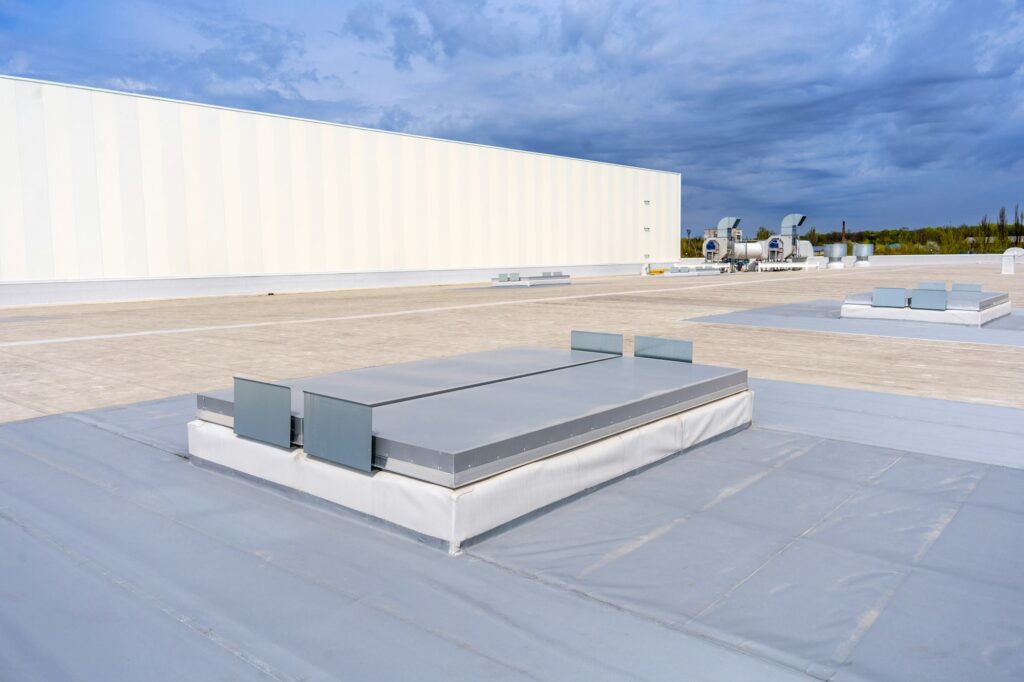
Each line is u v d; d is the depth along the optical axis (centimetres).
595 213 4544
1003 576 345
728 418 606
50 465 536
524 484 415
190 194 2678
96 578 349
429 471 393
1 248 2219
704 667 271
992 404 737
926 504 444
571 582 343
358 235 3259
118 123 2467
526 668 271
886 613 310
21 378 909
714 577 346
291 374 937
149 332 1430
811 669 269
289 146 2981
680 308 1908
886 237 8075
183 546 388
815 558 366
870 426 644
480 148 3797
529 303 2127
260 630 300
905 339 1255
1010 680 262
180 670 271
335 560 370
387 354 1112
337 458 434
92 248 2422
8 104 2212
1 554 376
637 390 556
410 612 316
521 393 548
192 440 534
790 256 4794
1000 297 1628
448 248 3672
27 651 285
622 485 484
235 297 2655
